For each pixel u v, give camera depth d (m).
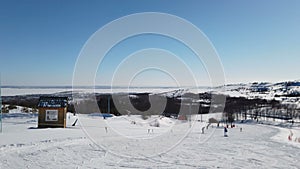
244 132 47.50
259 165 16.48
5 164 14.48
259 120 92.56
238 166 16.12
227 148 22.95
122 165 15.60
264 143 27.02
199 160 17.58
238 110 100.81
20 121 36.94
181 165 16.03
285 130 60.97
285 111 107.88
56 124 31.45
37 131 26.91
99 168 14.76
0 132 25.34
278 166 16.30
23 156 16.34
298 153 20.78
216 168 15.52
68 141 21.97
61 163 15.32
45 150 18.39
